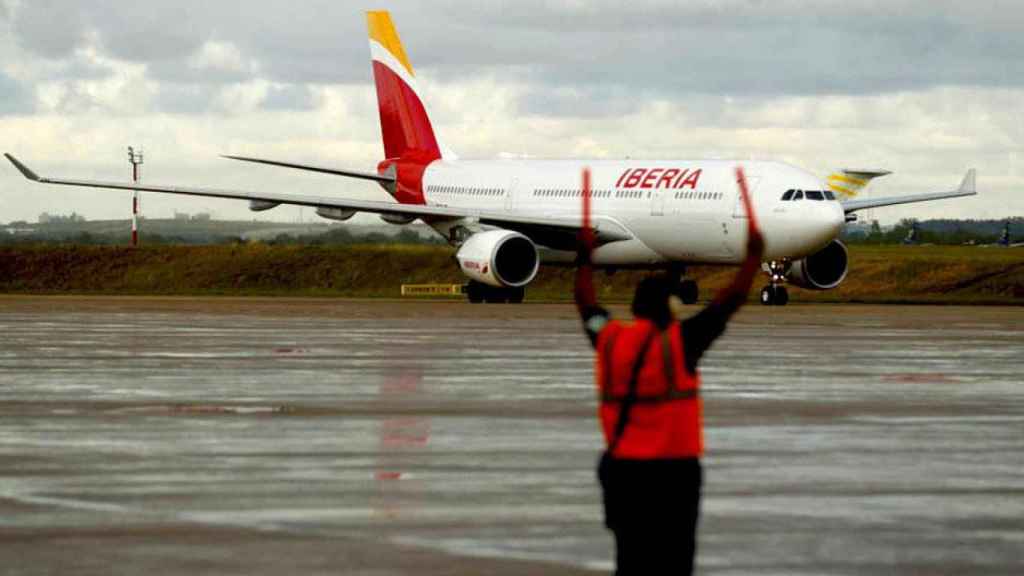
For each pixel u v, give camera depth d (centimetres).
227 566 1511
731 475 2070
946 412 2809
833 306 7362
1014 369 3716
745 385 3303
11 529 1686
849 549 1603
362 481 2011
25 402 2919
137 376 3444
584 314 1415
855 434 2497
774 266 7381
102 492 1920
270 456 2227
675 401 1356
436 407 2852
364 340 4634
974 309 7025
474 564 1527
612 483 1371
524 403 2920
